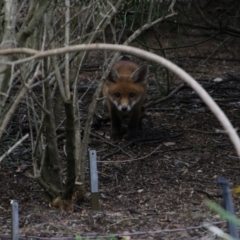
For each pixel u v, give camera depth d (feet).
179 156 41.93
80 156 31.60
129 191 34.83
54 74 27.99
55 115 32.99
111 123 46.75
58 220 28.86
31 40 25.82
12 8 20.98
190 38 82.64
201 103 55.16
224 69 73.15
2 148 41.04
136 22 51.42
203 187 35.45
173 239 25.90
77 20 32.40
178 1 59.67
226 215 13.25
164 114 52.80
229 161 40.81
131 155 42.22
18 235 25.13
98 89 30.71
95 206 30.89
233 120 50.42
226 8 78.59
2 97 25.46
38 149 32.35
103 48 11.78
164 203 32.42
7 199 32.91
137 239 25.90
